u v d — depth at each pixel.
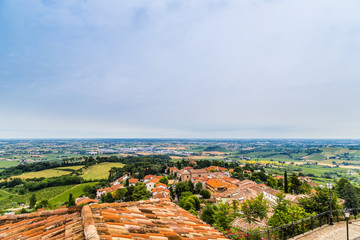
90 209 6.25
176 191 78.69
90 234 4.19
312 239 14.03
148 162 154.62
